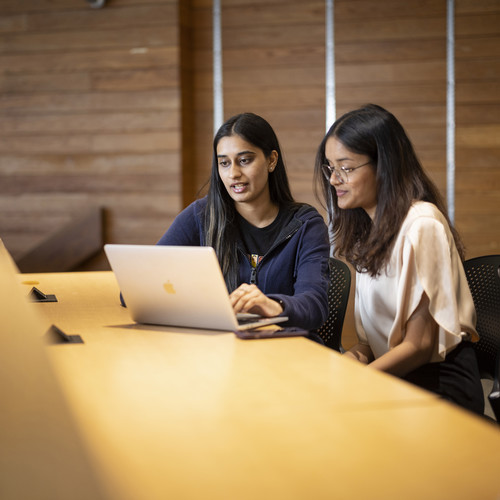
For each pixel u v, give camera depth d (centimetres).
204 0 525
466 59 500
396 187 193
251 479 83
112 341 165
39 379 119
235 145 215
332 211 216
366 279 208
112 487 80
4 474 83
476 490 79
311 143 521
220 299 168
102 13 516
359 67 511
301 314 191
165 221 520
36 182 535
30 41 527
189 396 118
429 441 95
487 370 225
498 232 506
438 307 186
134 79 516
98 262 534
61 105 527
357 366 139
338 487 80
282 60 520
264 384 125
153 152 518
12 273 189
